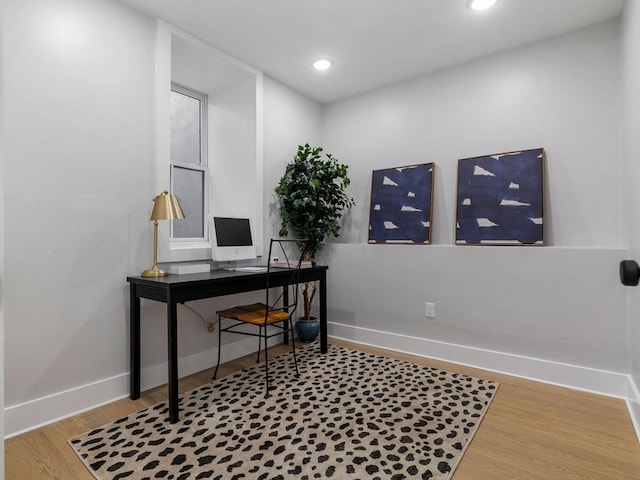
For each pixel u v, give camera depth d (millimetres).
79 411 2037
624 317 2225
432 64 3021
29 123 1864
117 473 1503
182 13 2361
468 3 2244
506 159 2750
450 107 3051
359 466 1545
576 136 2500
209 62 2850
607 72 2398
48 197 1933
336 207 3633
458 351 2832
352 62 2998
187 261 2600
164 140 2432
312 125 3746
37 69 1891
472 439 1766
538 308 2512
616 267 2254
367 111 3553
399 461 1580
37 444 1725
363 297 3387
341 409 2045
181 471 1512
